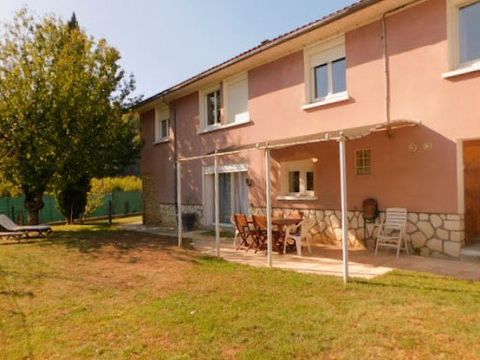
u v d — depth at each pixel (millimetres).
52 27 16312
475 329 4664
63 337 4984
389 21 9773
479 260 8180
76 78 15547
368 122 10312
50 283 7742
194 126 17422
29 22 16031
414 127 9312
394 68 9688
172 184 19172
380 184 10086
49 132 15391
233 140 15141
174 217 19031
